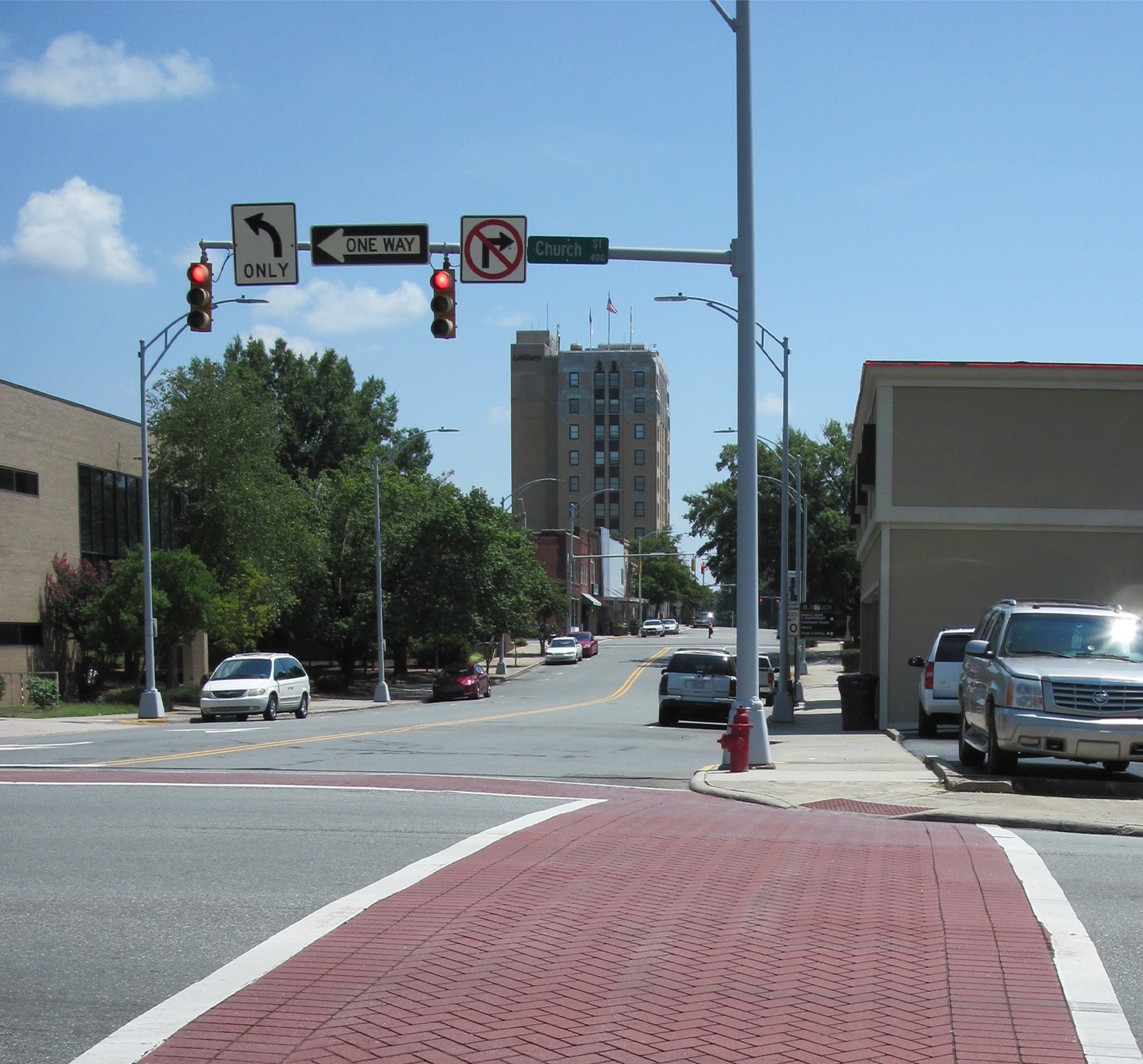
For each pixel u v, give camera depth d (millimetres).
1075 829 11000
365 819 11039
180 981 6082
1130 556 26531
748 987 5914
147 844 9695
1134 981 6008
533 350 173125
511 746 20719
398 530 55188
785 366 33812
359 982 6004
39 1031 5359
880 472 26875
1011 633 14906
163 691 39312
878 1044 5145
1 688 34188
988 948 6559
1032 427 26703
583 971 6180
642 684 57969
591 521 167875
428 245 15891
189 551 37688
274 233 15867
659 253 16312
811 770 16016
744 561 16578
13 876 8492
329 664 69625
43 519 37406
